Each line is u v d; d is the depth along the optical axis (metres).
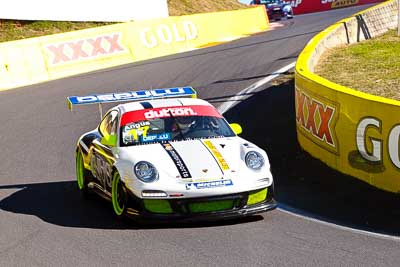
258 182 20.52
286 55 59.81
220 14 85.62
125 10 86.06
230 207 20.12
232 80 50.97
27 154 34.75
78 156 26.94
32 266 17.28
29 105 48.53
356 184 25.33
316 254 17.56
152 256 17.64
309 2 143.38
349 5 137.75
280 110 39.88
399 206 22.53
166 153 21.27
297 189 25.53
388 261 16.89
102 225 21.08
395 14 60.22
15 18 75.94
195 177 20.14
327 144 28.05
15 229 21.16
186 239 19.11
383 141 24.22
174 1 118.44
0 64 58.09
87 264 17.22
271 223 20.84
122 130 22.86
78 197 25.78
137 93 27.16
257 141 34.25
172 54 71.81
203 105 24.56
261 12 98.69
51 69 61.94
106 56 67.00
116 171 21.45
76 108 46.44
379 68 41.62
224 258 17.31
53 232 20.55
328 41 50.06
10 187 28.11
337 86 27.66
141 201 19.92
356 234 19.55
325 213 22.12
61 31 80.06
